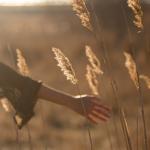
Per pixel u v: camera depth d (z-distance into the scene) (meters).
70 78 5.12
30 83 4.83
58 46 31.14
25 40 33.94
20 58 5.83
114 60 23.34
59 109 16.53
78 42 30.78
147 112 11.27
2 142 12.17
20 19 45.41
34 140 12.34
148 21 24.36
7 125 13.22
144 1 32.09
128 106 15.50
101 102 4.94
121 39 29.75
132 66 5.48
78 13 5.28
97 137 12.23
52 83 20.72
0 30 39.09
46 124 14.89
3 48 25.70
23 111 4.86
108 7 37.66
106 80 13.32
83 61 25.30
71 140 12.78
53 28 39.84
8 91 4.80
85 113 4.92
